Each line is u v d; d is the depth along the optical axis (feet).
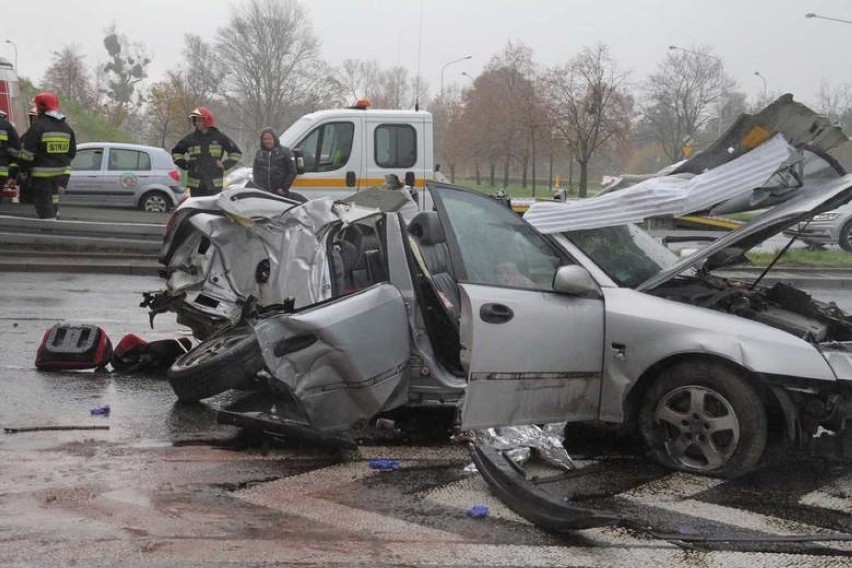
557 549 14.48
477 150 144.25
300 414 19.51
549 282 19.51
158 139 161.07
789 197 20.29
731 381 17.90
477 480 17.87
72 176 71.15
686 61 138.00
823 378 17.44
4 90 62.59
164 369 26.43
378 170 49.83
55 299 38.93
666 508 16.48
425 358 19.88
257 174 46.68
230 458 18.90
